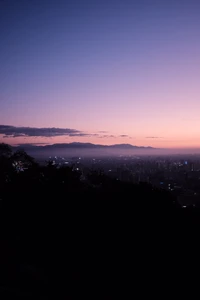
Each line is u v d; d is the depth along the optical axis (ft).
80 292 22.49
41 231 34.99
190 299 23.45
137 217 35.99
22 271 23.85
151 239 32.27
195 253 30.27
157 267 27.94
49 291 21.40
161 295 23.71
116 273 26.76
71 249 30.91
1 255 27.02
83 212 37.37
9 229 35.29
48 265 26.76
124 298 22.88
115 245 31.40
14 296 19.17
